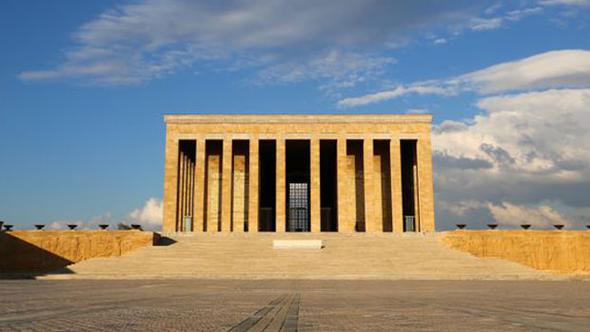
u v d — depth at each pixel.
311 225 60.47
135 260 39.34
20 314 11.43
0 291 20.62
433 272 36.91
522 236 48.75
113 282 29.00
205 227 64.81
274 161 74.94
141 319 10.55
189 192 69.31
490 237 48.47
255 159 62.12
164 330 8.80
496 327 9.64
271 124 62.81
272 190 74.44
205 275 34.41
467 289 23.44
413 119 62.97
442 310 13.11
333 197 73.88
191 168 70.56
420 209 61.22
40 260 46.00
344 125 62.75
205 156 64.12
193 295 18.44
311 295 18.86
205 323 9.89
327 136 62.53
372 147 62.44
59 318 10.66
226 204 62.56
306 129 62.62
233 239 48.81
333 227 73.19
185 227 59.56
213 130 62.97
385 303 15.29
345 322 10.29
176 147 62.38
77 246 46.56
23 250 45.97
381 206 65.25
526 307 14.20
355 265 38.53
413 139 62.91
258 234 50.94
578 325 10.01
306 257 41.00
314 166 61.69
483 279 34.22
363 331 8.93
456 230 48.53
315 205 60.84
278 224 60.56
